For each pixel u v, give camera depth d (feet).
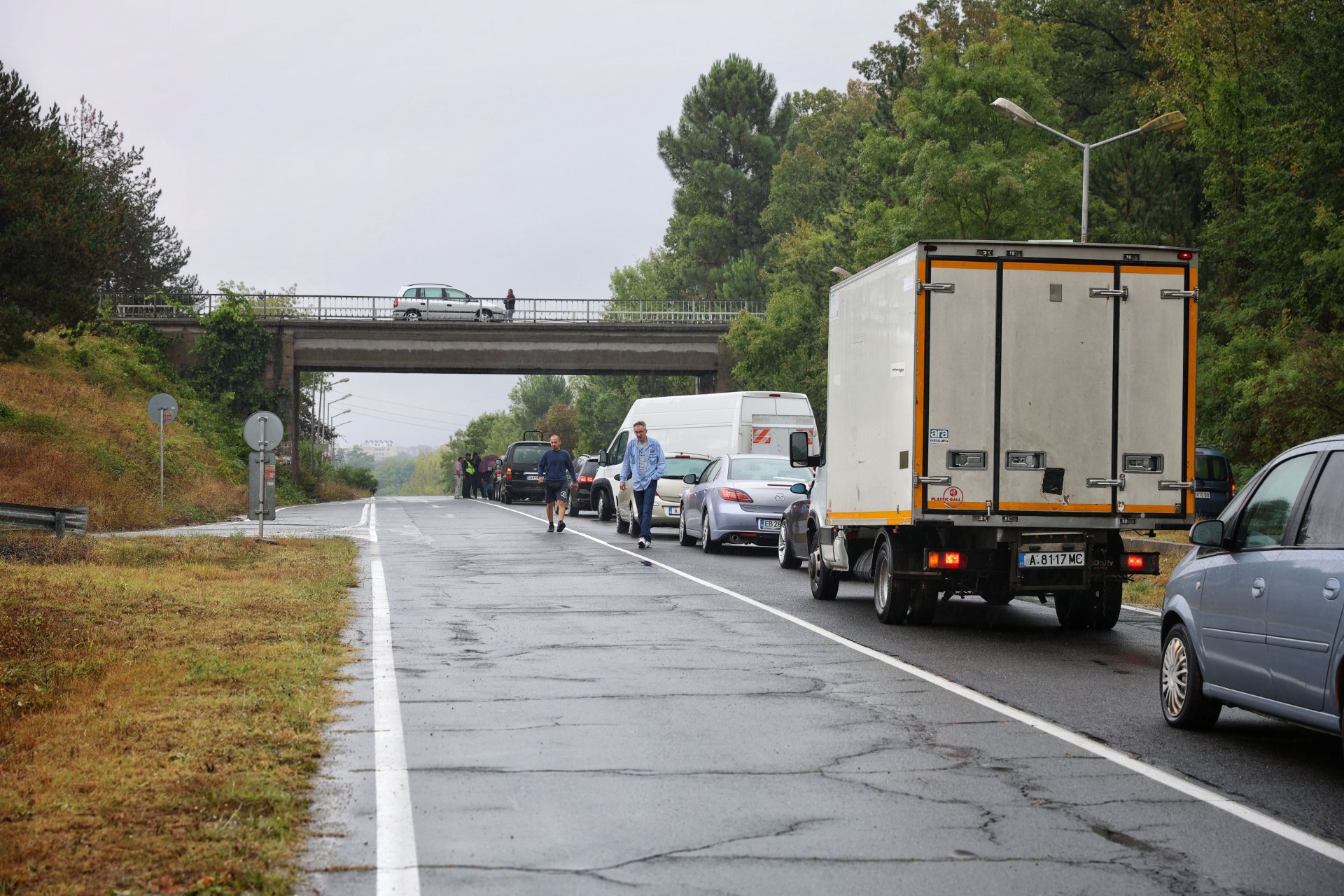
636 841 35.12
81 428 247.50
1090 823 37.37
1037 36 285.02
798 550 119.24
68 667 57.93
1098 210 266.98
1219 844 35.42
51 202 233.96
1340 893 31.32
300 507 292.20
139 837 33.45
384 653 68.44
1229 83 245.45
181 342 365.81
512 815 37.63
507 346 375.45
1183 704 51.06
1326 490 45.11
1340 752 47.60
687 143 620.08
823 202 572.10
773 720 52.26
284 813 36.19
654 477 150.61
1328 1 223.51
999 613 95.20
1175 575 53.62
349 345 369.91
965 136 278.46
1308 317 219.00
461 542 159.53
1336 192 219.61
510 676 61.93
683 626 81.87
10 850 31.78
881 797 40.11
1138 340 76.43
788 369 395.96
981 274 75.46
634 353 385.50
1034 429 75.72
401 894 30.50
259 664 60.54
